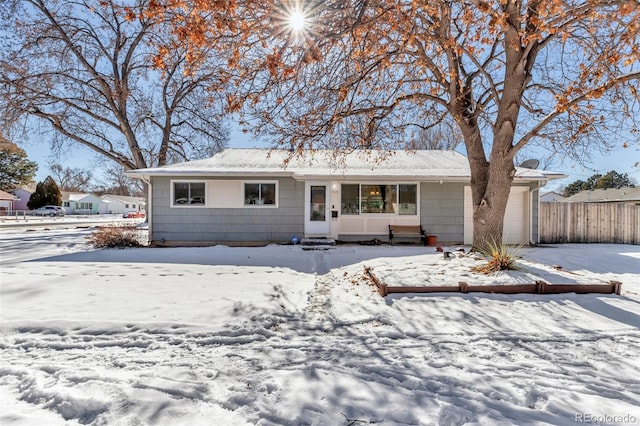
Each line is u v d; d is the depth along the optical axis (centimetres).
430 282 503
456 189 1130
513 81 646
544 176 1055
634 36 428
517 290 473
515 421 200
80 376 246
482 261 632
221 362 275
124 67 1702
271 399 220
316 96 604
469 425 195
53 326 346
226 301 440
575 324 365
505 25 396
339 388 233
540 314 395
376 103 747
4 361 276
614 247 1045
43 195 4572
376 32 484
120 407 209
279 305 429
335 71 534
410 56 684
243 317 381
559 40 666
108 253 884
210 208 1131
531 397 226
